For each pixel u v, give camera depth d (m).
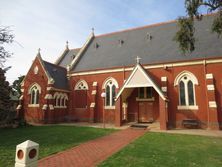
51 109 27.97
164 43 27.80
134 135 17.47
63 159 10.05
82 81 30.94
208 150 11.95
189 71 23.55
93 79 29.98
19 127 23.33
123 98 26.45
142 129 21.31
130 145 13.25
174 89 24.06
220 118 21.45
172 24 30.08
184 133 18.72
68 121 30.61
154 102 25.81
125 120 25.89
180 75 24.00
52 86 28.55
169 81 24.44
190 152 11.41
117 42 33.19
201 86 22.80
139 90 26.81
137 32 32.69
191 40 17.83
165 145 13.30
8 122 23.75
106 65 29.64
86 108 30.05
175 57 24.84
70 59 38.50
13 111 28.14
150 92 26.14
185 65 23.84
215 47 23.50
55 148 12.30
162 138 15.99
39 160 9.82
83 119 30.05
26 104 30.48
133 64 27.11
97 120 28.53
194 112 22.78
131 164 9.06
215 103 21.36
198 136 17.08
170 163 9.28
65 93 31.16
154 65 25.42
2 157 10.24
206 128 21.92
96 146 13.01
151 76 25.20
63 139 15.37
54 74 30.89
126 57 29.08
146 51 28.16
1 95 26.66
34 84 30.27
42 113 28.39
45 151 11.52
